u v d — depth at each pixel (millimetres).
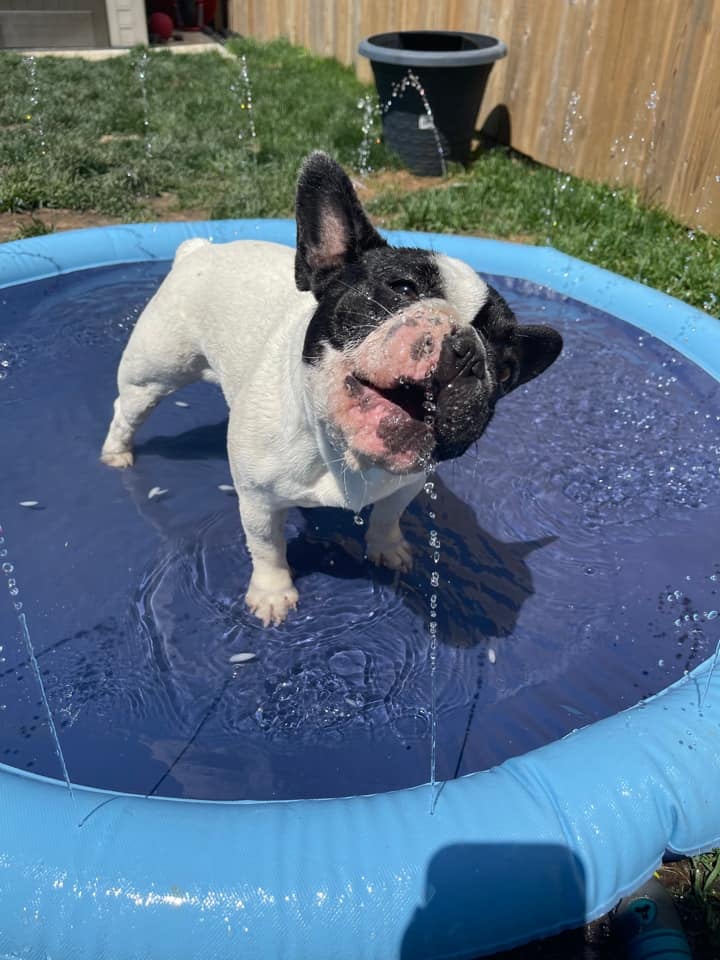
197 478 960
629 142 1785
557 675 736
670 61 1649
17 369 1107
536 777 566
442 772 637
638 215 1679
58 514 882
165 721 669
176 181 1794
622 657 757
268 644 750
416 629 777
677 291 1411
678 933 533
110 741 648
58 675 701
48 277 1321
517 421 1095
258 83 2691
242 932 473
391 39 2014
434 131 1909
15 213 1579
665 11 1639
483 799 545
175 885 480
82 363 1141
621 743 591
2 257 1288
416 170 1961
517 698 710
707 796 572
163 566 828
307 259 618
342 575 838
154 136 2066
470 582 838
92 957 470
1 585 783
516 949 542
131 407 909
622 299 1319
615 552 887
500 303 604
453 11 2285
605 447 1050
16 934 474
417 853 507
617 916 551
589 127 1886
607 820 539
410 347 505
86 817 516
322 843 508
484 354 529
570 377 1185
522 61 2062
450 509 940
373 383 527
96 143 1978
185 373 870
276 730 668
